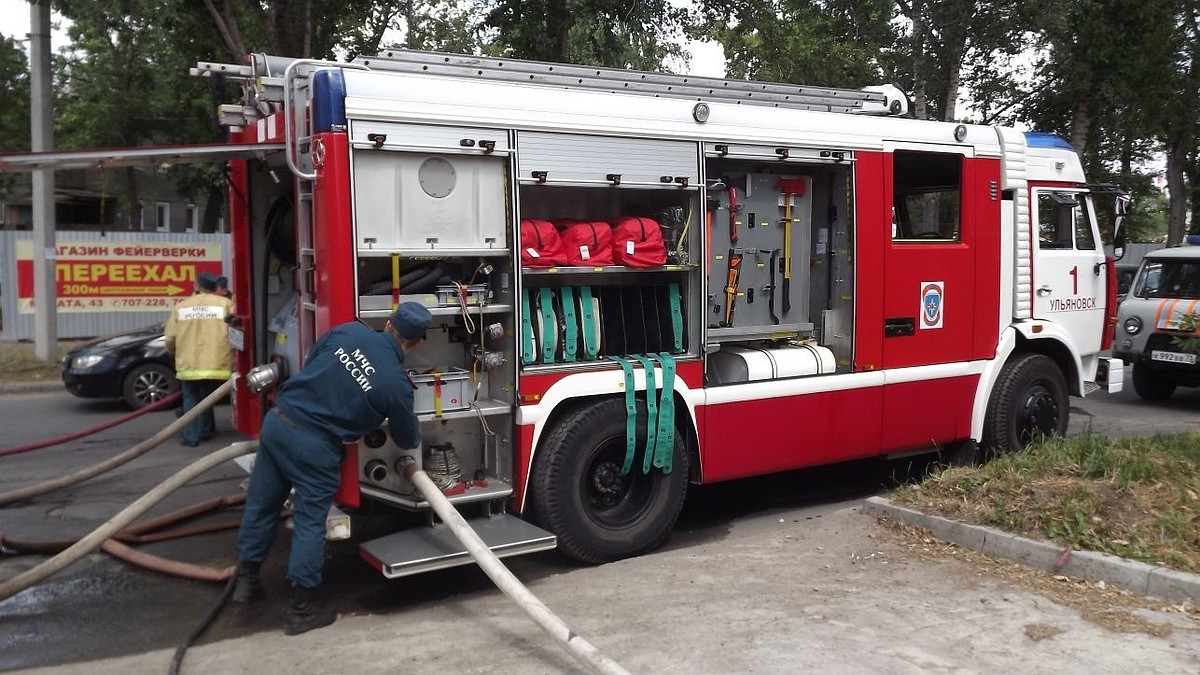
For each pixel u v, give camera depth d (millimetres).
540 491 5355
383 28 15898
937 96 17250
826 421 6535
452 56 5441
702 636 4281
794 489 7773
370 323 4926
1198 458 6105
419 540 4898
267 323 6215
